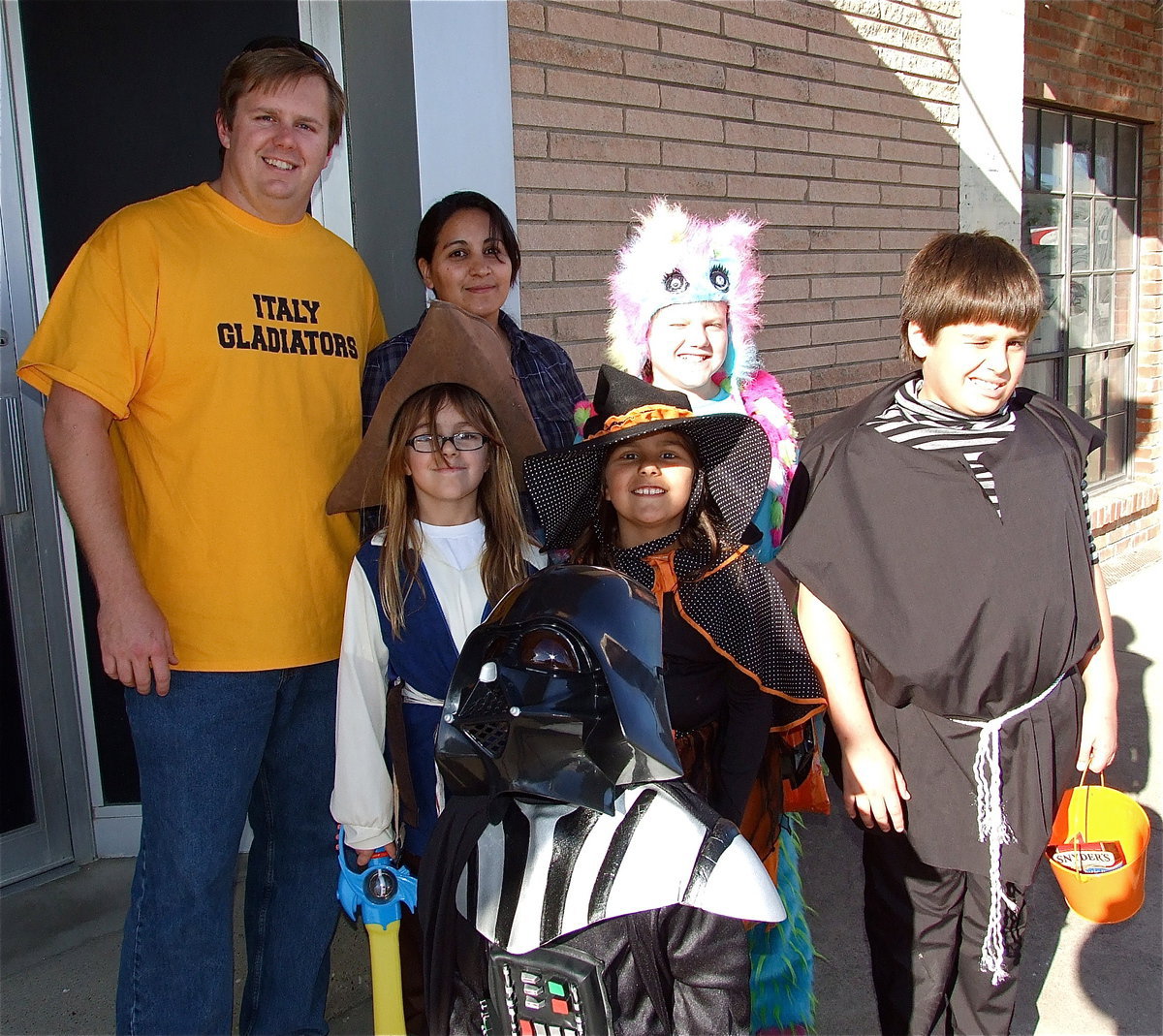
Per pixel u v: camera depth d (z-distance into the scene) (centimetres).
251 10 312
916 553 196
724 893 129
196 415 201
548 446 268
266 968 234
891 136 474
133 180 314
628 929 129
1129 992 268
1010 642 192
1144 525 693
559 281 350
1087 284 655
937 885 207
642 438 191
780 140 422
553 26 338
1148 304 698
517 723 131
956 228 518
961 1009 219
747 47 404
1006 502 195
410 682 199
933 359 198
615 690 128
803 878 325
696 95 387
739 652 189
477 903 137
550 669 133
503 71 320
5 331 301
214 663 204
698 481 198
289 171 207
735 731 191
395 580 197
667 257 233
